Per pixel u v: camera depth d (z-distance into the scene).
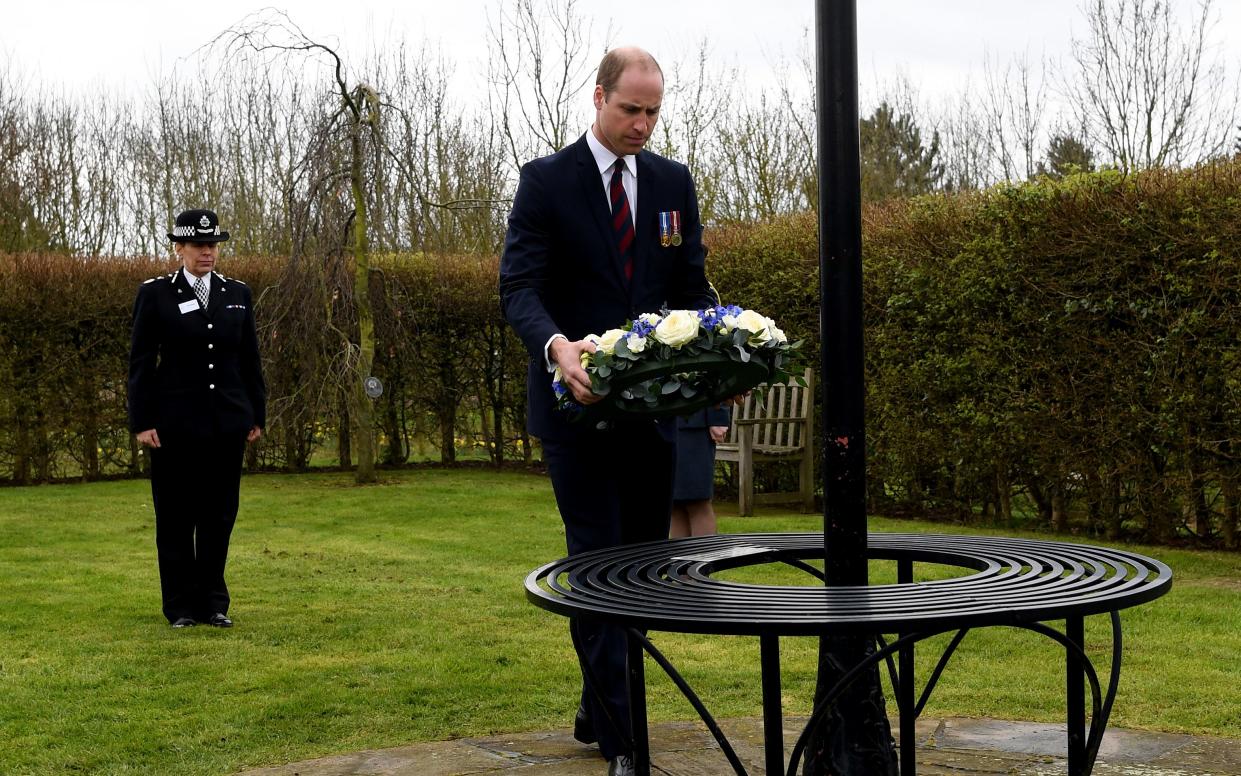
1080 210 6.60
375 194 11.14
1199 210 6.10
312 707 3.60
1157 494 6.55
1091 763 2.06
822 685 2.26
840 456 2.24
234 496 5.03
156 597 5.57
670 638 4.57
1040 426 6.96
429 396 12.56
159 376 4.91
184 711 3.57
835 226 2.24
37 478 11.27
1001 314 7.11
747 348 2.23
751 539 2.59
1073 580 1.94
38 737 3.30
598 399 2.25
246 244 18.05
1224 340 6.09
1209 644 4.24
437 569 6.33
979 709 3.45
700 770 2.81
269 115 18.09
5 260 11.17
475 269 12.43
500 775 2.82
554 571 2.20
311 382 10.96
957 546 2.40
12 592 5.71
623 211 2.89
